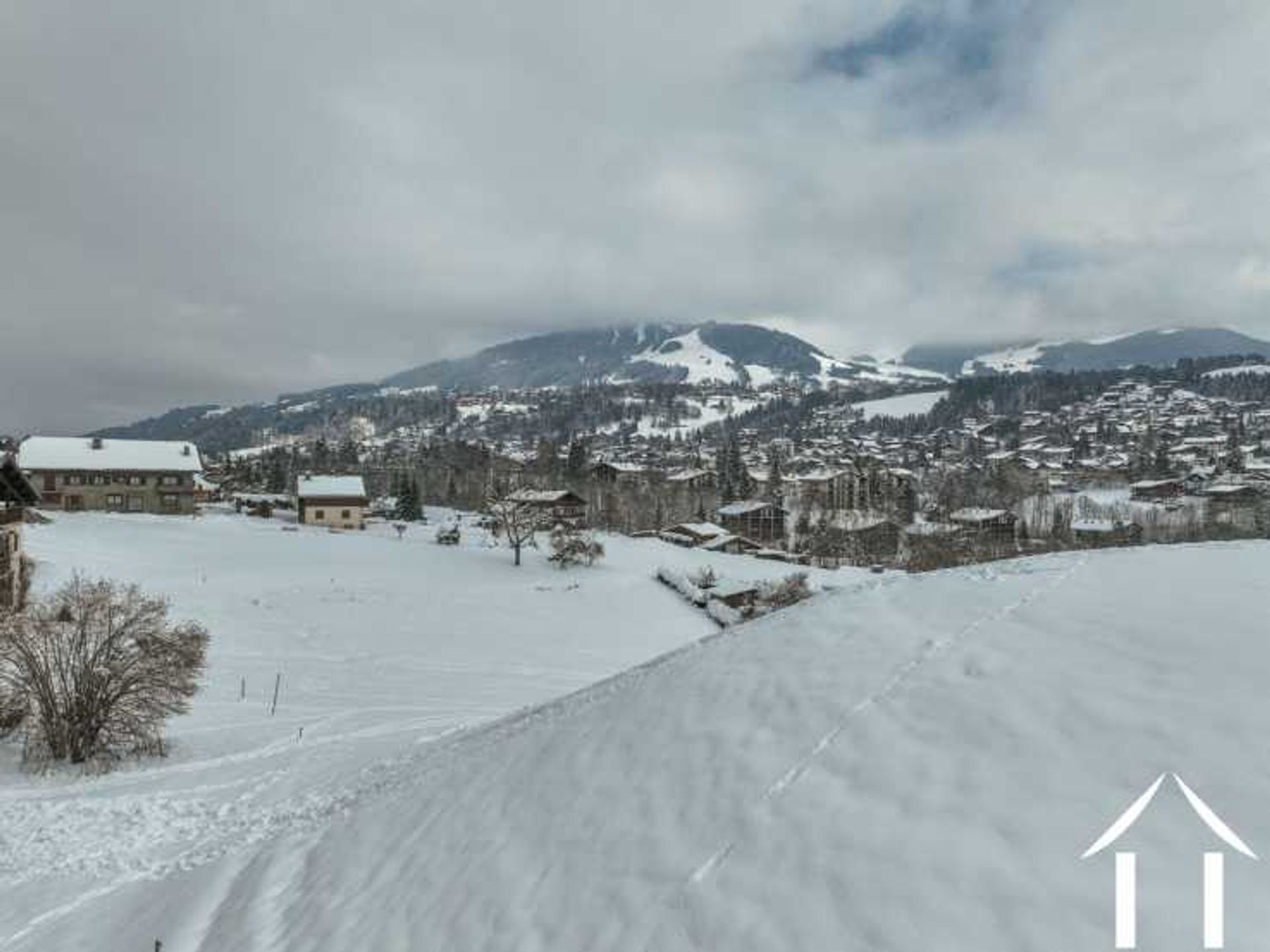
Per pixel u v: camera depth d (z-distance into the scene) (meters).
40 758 23.69
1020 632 9.52
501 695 36.47
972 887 6.02
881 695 9.11
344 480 114.94
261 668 39.41
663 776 9.56
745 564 93.62
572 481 167.88
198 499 131.00
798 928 6.31
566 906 8.08
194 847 16.03
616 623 60.25
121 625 26.00
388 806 13.81
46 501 95.88
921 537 110.25
